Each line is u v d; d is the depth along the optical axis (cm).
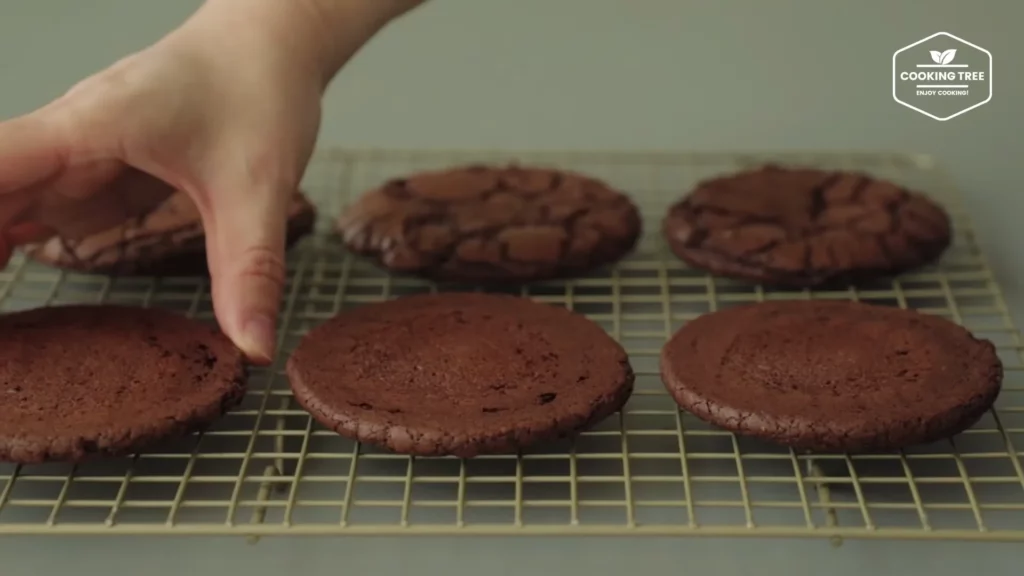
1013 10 64
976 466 37
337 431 36
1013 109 57
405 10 43
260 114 39
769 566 34
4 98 56
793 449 36
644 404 39
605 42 63
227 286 37
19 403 36
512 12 66
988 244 47
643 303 45
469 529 32
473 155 54
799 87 59
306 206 47
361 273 46
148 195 43
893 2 65
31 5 64
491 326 40
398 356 39
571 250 45
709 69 61
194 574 34
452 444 35
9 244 42
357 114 57
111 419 36
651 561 35
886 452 37
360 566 34
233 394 37
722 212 47
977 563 34
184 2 65
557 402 36
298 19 40
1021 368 39
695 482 36
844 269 44
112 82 39
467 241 45
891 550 35
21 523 35
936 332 40
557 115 57
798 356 39
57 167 39
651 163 54
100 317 41
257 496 36
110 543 35
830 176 50
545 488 36
